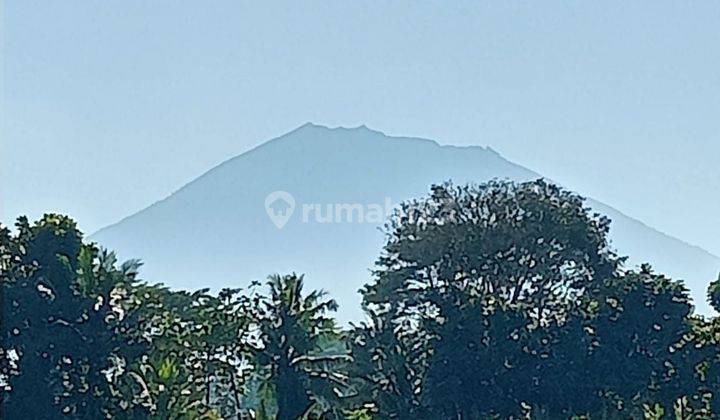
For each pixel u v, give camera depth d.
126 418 56.69
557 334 69.56
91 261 58.78
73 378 57.09
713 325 69.19
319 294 65.56
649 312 69.38
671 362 68.00
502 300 71.19
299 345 64.12
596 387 67.88
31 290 57.25
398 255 82.31
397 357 68.44
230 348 66.75
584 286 84.44
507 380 67.56
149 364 58.28
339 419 64.50
